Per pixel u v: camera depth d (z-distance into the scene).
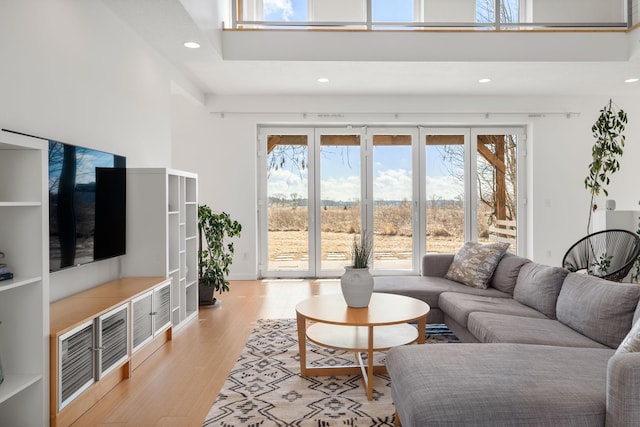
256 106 6.01
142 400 2.37
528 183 6.30
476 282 3.56
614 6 5.23
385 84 5.45
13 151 1.92
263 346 3.29
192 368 2.84
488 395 1.50
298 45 4.47
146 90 4.00
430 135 6.32
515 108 6.09
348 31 4.48
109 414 2.21
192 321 3.99
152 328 3.05
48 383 1.96
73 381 2.13
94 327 2.30
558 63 4.58
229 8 4.70
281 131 6.26
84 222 2.84
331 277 6.27
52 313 2.31
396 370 1.83
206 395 2.44
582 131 6.16
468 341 2.85
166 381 2.63
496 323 2.48
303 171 6.28
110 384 2.51
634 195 6.16
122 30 3.55
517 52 4.51
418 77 5.12
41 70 2.57
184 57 4.39
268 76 5.08
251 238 6.06
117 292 2.84
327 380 2.63
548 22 4.94
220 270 4.62
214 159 6.02
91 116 3.11
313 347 3.28
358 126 6.27
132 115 3.74
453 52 4.51
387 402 2.32
